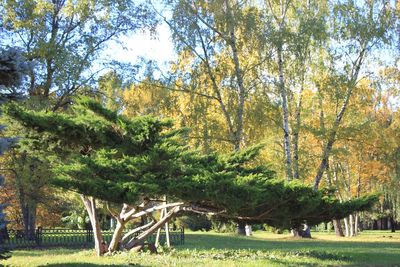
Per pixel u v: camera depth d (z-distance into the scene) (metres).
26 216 24.08
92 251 16.75
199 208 14.54
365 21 26.69
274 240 27.42
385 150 28.72
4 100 9.80
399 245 23.66
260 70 25.69
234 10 25.09
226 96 26.19
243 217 14.39
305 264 13.59
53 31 24.34
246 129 26.58
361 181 39.41
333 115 29.84
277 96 26.25
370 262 14.70
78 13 23.78
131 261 13.40
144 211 15.09
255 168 16.66
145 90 25.42
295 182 13.78
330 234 45.38
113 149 13.88
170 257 14.44
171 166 13.30
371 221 62.09
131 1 24.88
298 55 24.86
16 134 14.59
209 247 20.45
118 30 24.92
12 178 23.89
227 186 12.35
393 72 28.22
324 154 29.14
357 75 27.53
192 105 25.39
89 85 24.61
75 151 15.24
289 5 26.94
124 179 12.91
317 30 24.86
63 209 26.25
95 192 12.24
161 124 13.95
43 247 20.38
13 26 23.11
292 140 31.36
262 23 25.05
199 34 24.92
